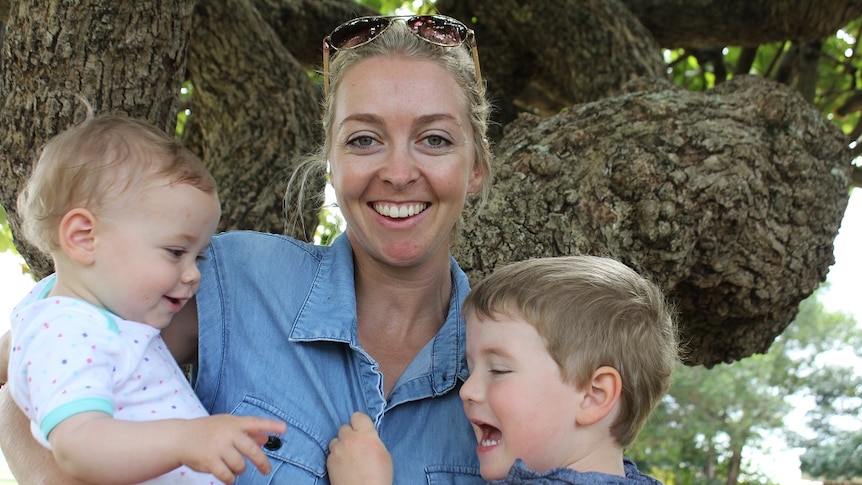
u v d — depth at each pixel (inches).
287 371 75.5
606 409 73.0
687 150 109.9
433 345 77.5
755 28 180.4
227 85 130.4
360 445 70.9
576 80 163.0
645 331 75.9
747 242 113.0
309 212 123.7
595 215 108.2
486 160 83.5
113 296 67.9
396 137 74.0
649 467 716.0
